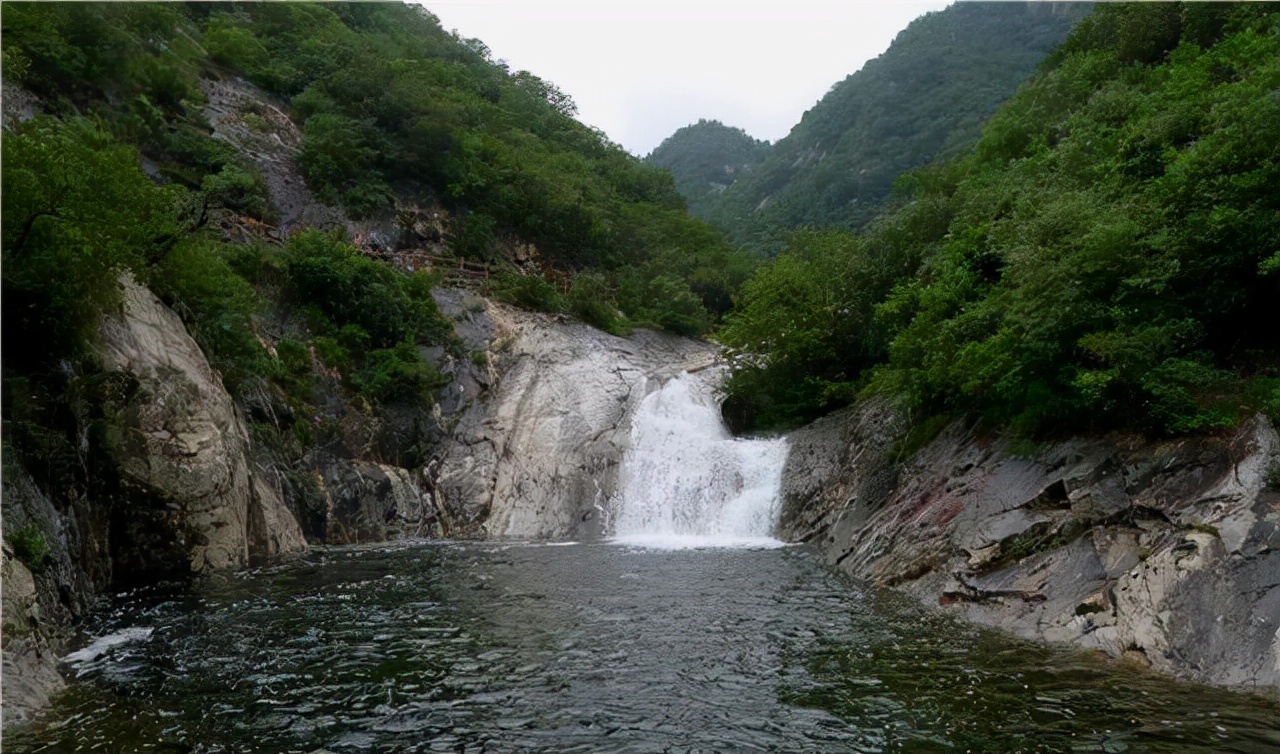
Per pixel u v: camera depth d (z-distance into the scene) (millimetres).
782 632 11430
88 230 12898
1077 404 12711
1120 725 7434
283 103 41594
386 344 29859
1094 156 17844
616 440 28547
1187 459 10891
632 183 65500
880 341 24562
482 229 42125
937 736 7426
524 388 30906
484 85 62688
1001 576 12078
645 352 36844
